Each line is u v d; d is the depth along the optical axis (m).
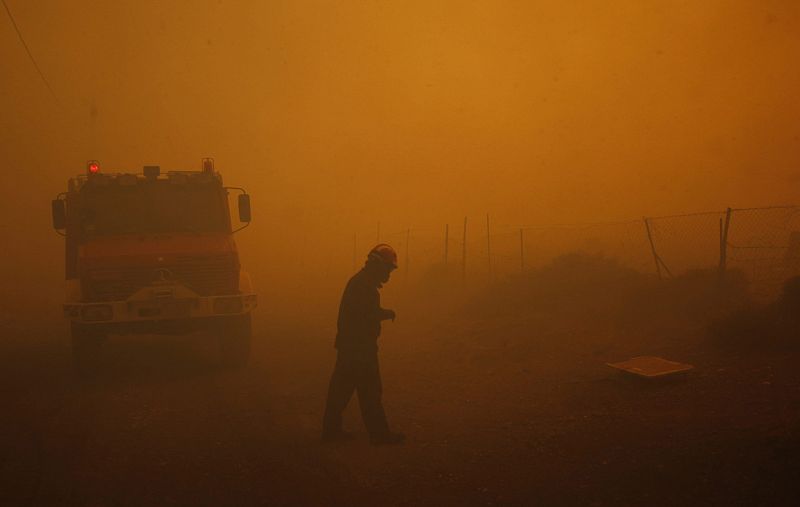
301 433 6.52
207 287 9.99
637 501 4.31
